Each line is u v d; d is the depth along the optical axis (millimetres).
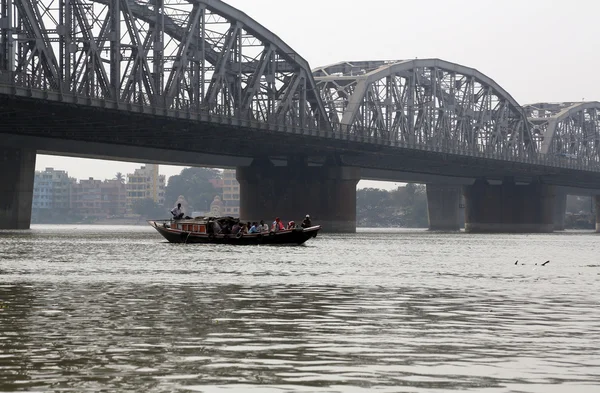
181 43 160250
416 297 49031
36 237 142375
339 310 42312
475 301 47312
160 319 38500
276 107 191750
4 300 45375
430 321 38688
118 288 52406
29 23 129250
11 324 36688
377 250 112812
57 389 25000
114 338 33281
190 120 155000
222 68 169250
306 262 81500
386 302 46156
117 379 26328
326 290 52531
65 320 37938
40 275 61719
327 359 29547
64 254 89812
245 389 25234
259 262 80312
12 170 166375
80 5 137875
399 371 27734
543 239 193500
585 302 47250
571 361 29516
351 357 29922
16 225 167750
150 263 76625
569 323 38438
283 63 192625
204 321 38000
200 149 188250
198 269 69812
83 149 172500
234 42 177625
